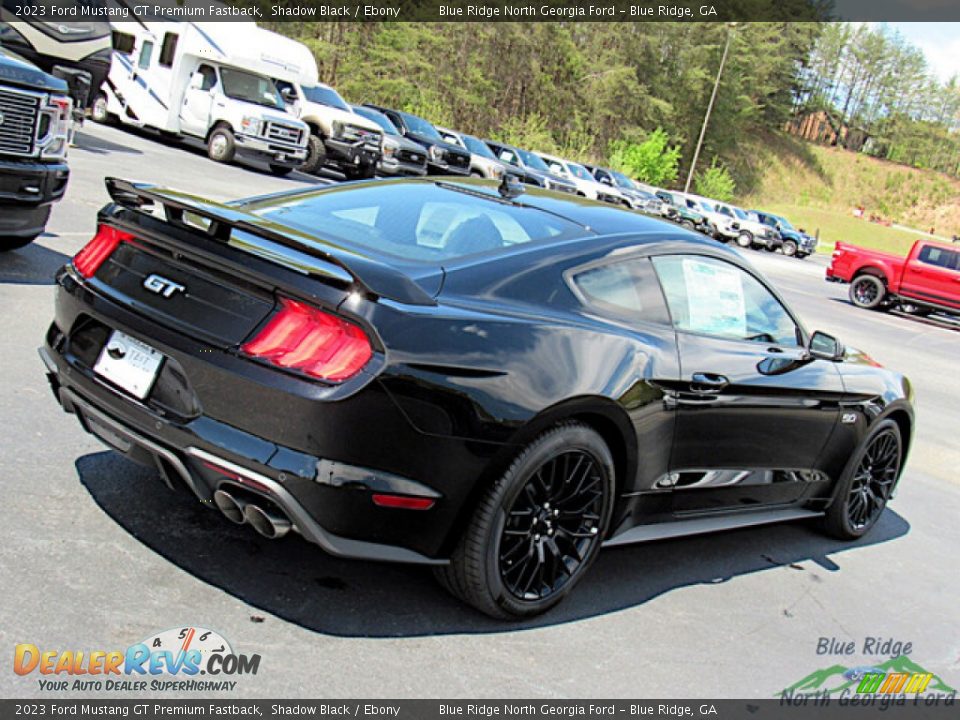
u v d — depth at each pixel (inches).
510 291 118.0
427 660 107.3
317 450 100.4
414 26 1988.2
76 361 119.5
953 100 5290.4
